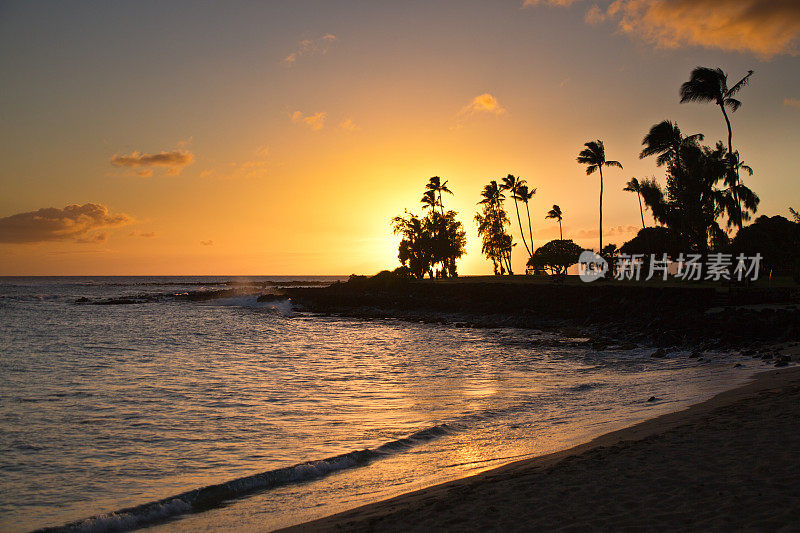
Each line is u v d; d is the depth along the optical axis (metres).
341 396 17.67
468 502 7.34
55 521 8.10
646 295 44.25
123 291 129.50
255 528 7.48
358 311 64.94
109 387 19.39
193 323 51.88
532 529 6.25
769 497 6.38
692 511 6.25
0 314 62.38
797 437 8.77
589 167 68.38
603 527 6.08
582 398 16.23
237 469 10.41
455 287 63.16
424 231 94.31
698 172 54.91
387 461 10.52
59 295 108.00
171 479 9.92
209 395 17.91
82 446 12.08
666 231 62.47
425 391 18.42
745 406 11.77
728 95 48.03
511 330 43.03
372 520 7.02
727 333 30.86
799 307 35.31
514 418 13.87
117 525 7.87
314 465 10.16
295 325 50.38
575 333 37.88
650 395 15.77
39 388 19.19
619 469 8.08
